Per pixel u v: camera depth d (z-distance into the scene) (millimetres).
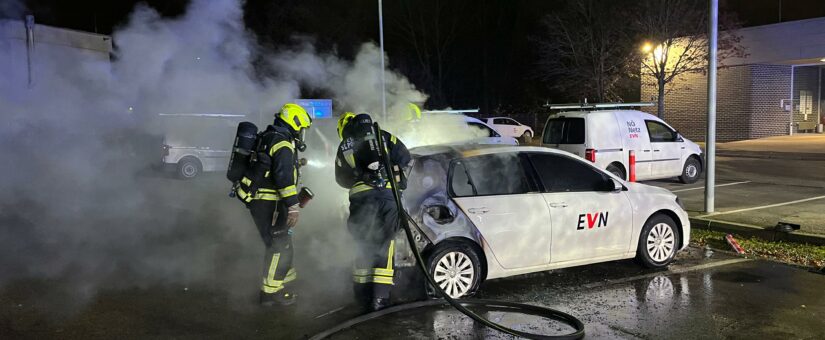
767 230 7668
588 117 11406
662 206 6398
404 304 5203
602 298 5484
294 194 5086
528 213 5625
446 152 5695
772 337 4527
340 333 4652
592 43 24281
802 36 21625
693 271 6352
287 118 5293
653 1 21828
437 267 5328
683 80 24891
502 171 5738
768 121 24109
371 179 5070
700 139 24828
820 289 5680
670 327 4742
